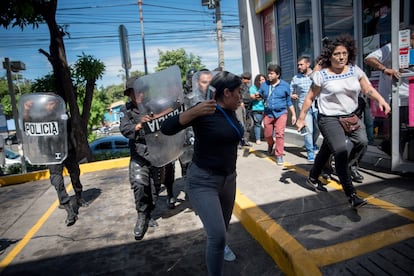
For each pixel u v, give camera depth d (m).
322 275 2.38
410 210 3.14
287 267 2.67
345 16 5.61
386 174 4.23
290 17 7.44
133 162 3.60
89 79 8.26
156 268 3.01
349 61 3.34
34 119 3.91
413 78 3.69
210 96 2.32
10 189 6.62
